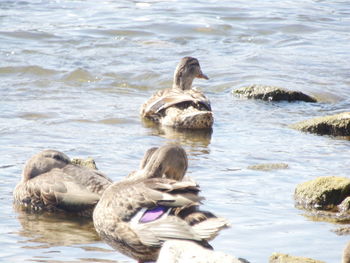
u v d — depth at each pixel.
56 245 10.55
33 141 15.89
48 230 11.21
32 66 23.41
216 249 10.12
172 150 10.65
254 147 16.17
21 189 12.34
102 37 28.06
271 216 11.54
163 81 22.92
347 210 11.86
